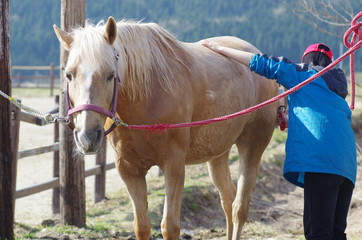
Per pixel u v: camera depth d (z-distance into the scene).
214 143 4.52
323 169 3.56
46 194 8.30
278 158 10.02
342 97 3.82
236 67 4.75
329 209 3.63
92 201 7.77
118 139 3.99
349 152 3.68
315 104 3.68
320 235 3.61
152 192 7.71
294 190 8.84
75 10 5.55
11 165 4.91
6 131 4.83
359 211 7.14
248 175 5.06
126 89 3.82
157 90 3.94
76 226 6.04
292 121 3.75
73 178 5.99
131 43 3.84
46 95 22.70
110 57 3.49
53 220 6.43
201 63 4.39
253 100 4.93
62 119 3.72
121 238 5.73
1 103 4.77
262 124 5.12
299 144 3.66
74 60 3.45
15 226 6.04
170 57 4.12
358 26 3.78
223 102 4.46
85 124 3.33
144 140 3.92
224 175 5.26
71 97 3.53
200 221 7.04
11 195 4.94
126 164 4.13
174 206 4.02
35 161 10.20
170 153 3.99
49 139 11.74
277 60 3.83
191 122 4.20
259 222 7.05
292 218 7.43
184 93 4.07
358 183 8.64
